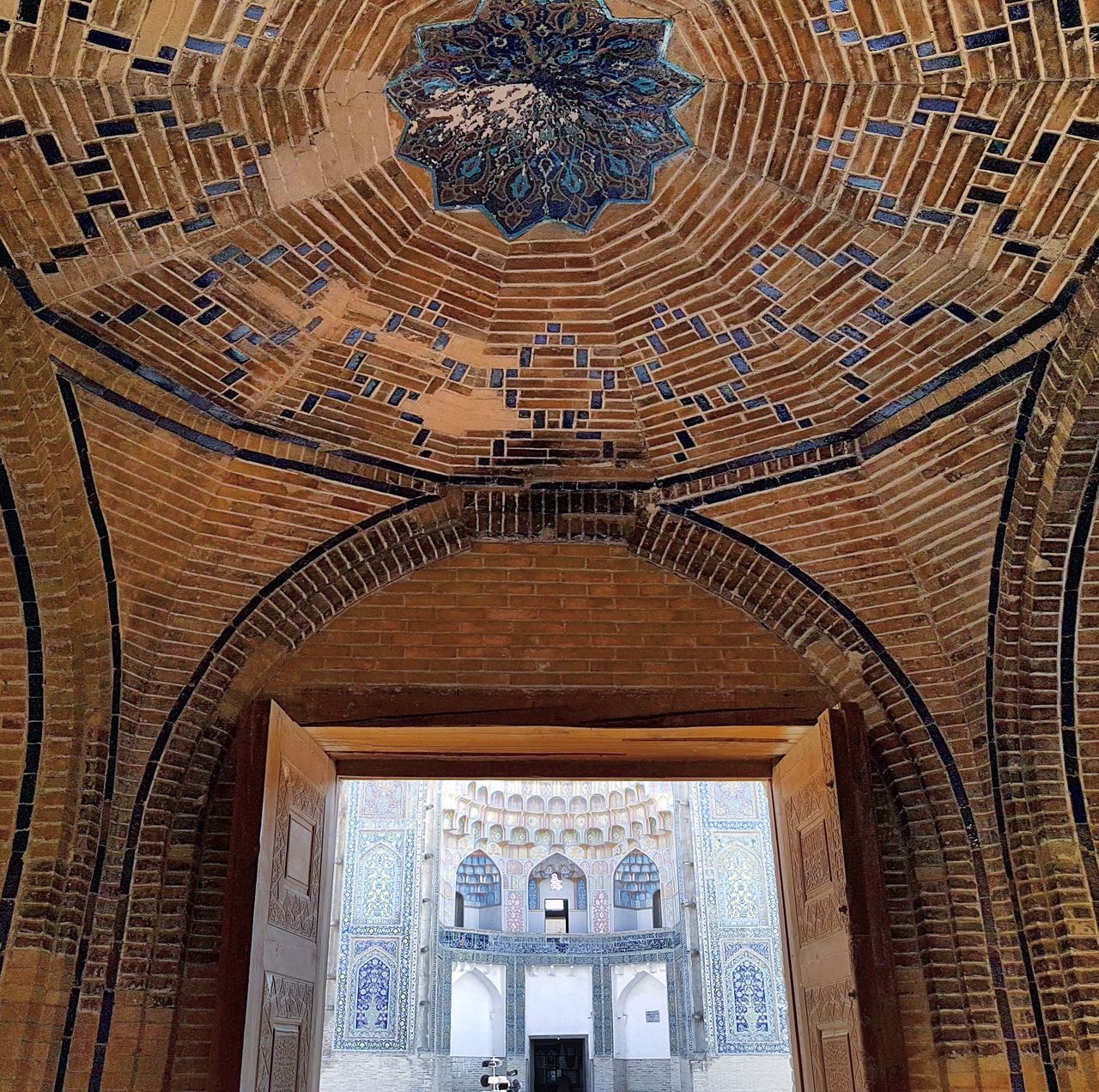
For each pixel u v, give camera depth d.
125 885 5.00
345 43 3.91
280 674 5.55
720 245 4.72
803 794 5.53
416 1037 18.56
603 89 4.23
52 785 4.97
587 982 20.64
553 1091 20.12
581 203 4.67
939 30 3.63
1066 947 4.84
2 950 4.70
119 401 4.89
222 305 4.73
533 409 5.46
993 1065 4.81
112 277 4.45
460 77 4.16
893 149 4.08
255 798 4.77
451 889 20.41
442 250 4.79
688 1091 18.72
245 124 4.02
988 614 5.23
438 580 5.78
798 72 3.97
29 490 4.89
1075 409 4.66
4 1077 4.54
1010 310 4.58
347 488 5.53
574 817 21.50
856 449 5.32
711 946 18.61
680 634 5.69
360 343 5.09
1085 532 5.02
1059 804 5.06
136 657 5.23
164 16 3.55
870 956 4.72
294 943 5.03
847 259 4.59
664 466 5.67
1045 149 3.89
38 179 3.97
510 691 5.55
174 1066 4.80
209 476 5.29
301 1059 5.05
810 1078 5.36
